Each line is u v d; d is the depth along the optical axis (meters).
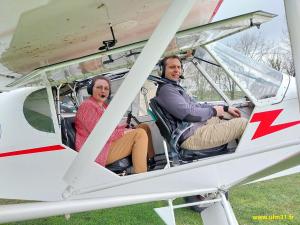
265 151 2.21
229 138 2.43
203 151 2.47
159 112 2.41
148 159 2.62
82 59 2.24
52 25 1.96
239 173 2.46
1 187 2.58
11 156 2.58
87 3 1.74
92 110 2.49
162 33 1.30
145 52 1.33
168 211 2.61
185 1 1.25
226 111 2.49
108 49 2.22
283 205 4.22
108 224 3.83
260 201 4.37
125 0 1.78
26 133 2.57
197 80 2.76
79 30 2.15
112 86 2.72
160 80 2.43
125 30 2.36
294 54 1.27
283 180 5.34
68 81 2.51
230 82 2.64
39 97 2.57
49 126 2.55
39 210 1.29
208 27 2.15
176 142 2.40
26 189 2.60
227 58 2.51
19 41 2.12
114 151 2.45
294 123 2.41
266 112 2.41
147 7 1.94
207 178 2.47
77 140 2.53
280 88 2.46
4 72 2.91
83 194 2.32
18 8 1.41
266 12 2.03
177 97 2.36
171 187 2.47
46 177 2.57
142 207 4.36
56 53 2.54
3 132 2.59
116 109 1.41
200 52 2.64
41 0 1.36
